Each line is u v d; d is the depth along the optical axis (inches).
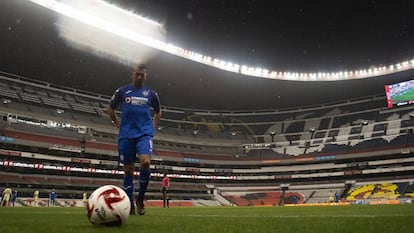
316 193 1684.3
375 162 1679.4
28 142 1358.3
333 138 1830.7
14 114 1402.6
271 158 1868.8
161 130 1876.2
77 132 1540.4
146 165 192.2
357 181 1670.8
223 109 2167.8
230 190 1787.6
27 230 101.0
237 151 1920.5
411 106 1802.4
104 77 1628.9
